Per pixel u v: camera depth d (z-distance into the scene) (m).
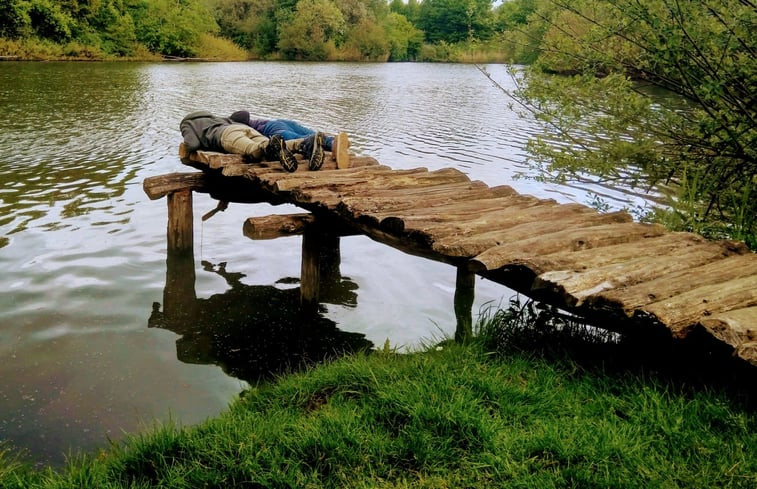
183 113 19.39
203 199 9.84
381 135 16.72
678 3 5.09
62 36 46.88
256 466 2.99
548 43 6.28
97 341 5.25
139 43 54.84
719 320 3.08
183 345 5.26
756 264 3.95
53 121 16.94
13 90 24.30
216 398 4.44
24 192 9.70
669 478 2.71
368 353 5.14
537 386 3.56
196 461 3.09
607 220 4.97
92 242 7.61
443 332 5.45
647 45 5.70
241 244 7.88
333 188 5.85
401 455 3.00
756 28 5.10
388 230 4.86
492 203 5.45
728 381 3.43
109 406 4.29
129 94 24.38
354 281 6.75
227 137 7.08
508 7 6.71
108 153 12.88
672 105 5.80
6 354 4.95
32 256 7.05
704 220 5.61
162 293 6.31
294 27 71.56
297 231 5.71
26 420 4.07
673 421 3.11
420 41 78.81
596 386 3.57
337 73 46.25
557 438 2.98
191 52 60.94
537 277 3.70
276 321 5.79
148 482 3.02
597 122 5.96
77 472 3.15
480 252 4.25
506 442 3.00
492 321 4.70
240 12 73.06
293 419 3.46
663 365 3.70
